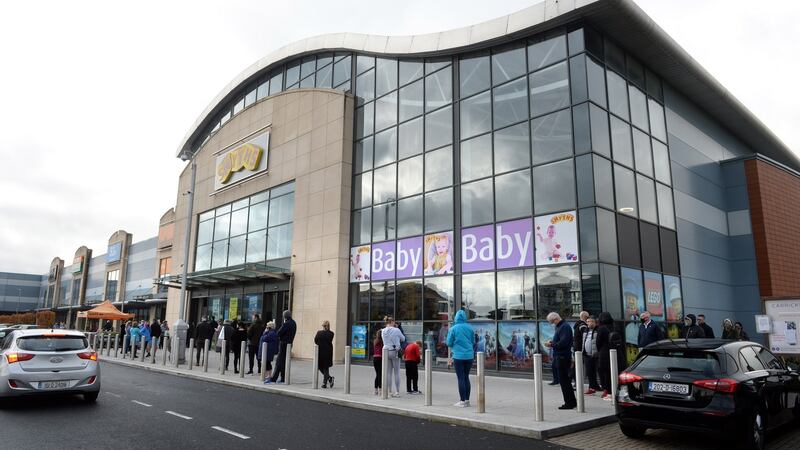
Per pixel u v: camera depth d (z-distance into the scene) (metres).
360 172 22.44
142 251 52.66
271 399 11.78
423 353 18.05
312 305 22.47
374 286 20.59
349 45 23.72
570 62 15.71
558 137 15.56
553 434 7.92
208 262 30.52
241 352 16.73
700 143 21.14
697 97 20.86
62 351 10.36
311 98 24.88
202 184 32.47
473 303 16.83
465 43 18.22
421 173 19.52
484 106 17.86
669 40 17.09
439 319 17.80
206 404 10.83
